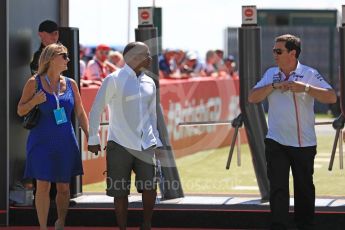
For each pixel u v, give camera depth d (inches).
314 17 3516.2
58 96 874.8
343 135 983.6
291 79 858.1
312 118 864.3
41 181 877.8
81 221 984.3
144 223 880.9
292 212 948.0
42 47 984.9
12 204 1001.5
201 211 966.4
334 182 1413.6
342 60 979.9
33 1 1060.5
